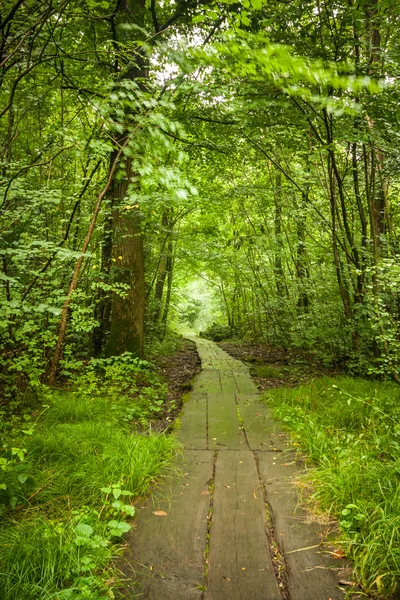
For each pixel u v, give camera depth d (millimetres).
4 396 4320
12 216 3680
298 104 4379
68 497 2316
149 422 4168
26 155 5145
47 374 4906
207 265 12008
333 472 2627
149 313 10070
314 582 1736
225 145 6664
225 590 1685
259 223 9992
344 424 3684
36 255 3834
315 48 3898
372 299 4566
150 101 2270
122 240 5930
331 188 5465
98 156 3340
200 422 4102
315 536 2070
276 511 2314
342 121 4699
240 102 4113
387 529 1904
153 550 1953
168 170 1873
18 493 2275
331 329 6215
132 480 2539
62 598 1511
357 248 5383
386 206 5703
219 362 8445
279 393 4988
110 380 5199
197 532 2109
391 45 4527
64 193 4840
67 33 3707
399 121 4309
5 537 1930
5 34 2209
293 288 7930
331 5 3859
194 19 1759
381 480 2406
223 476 2795
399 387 4691
